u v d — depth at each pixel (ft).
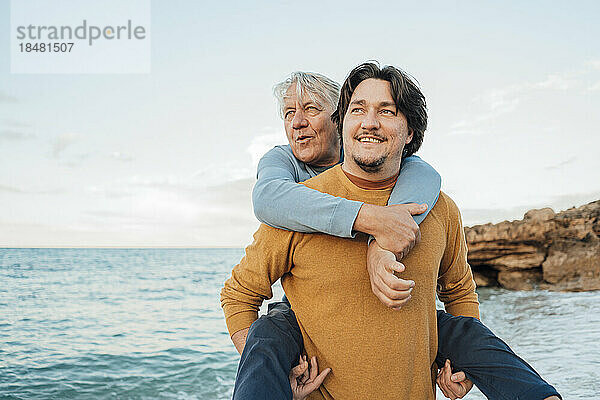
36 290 67.87
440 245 5.62
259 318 5.59
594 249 53.36
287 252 5.49
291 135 6.75
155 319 48.03
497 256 55.57
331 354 5.30
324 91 6.67
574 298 47.80
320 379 5.26
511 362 5.23
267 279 5.73
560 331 33.37
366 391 5.22
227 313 5.99
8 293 65.46
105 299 61.21
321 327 5.33
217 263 105.70
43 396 25.27
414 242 5.10
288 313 5.74
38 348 35.47
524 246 55.06
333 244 5.33
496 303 46.32
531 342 30.25
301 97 6.65
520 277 54.44
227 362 30.66
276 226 5.43
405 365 5.22
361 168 5.43
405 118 5.42
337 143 6.89
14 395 25.39
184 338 38.63
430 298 5.47
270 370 4.88
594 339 30.35
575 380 21.40
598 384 20.70
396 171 5.56
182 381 26.96
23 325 45.29
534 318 38.65
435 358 5.64
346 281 5.25
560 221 54.85
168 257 114.42
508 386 5.09
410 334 5.24
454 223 5.99
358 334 5.21
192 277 82.43
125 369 29.50
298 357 5.40
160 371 28.96
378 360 5.18
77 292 66.54
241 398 4.65
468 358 5.42
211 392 25.09
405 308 5.25
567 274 53.16
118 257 111.24
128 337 39.24
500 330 34.50
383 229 4.97
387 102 5.32
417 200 5.42
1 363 31.40
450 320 5.84
